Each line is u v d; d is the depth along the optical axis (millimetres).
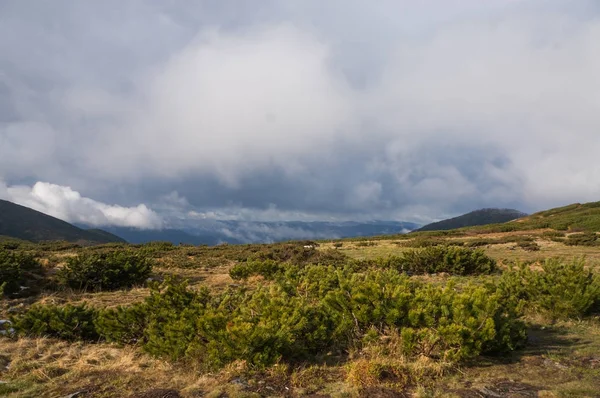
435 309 6652
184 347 6156
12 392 5129
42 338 7625
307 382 5402
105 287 15125
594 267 16516
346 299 7277
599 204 74000
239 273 16609
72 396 4988
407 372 5527
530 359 6180
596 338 7340
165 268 21453
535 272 10164
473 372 5664
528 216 80812
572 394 4812
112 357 6773
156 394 5020
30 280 15055
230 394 5000
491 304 6375
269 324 6125
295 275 12961
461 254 17922
